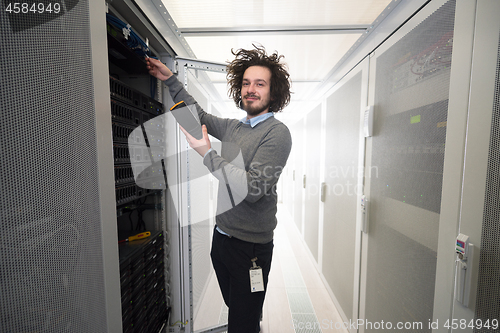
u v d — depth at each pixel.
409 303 0.94
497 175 0.61
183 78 1.25
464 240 0.66
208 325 1.42
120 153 0.89
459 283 0.68
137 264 1.02
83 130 0.51
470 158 0.67
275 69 1.04
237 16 1.12
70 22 0.48
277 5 1.05
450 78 0.73
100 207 0.55
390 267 1.07
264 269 0.97
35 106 0.43
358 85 1.42
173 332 1.37
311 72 1.89
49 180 0.45
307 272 2.26
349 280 1.51
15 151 0.41
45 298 0.45
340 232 1.69
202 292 1.45
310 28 1.23
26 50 0.42
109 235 0.57
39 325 0.44
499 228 0.60
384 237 1.13
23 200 0.42
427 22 0.84
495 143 0.61
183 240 1.33
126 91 0.92
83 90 0.51
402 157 0.99
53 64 0.45
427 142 0.84
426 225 0.85
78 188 0.50
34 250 0.43
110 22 0.78
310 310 1.69
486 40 0.62
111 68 1.16
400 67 1.01
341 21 1.17
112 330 0.58
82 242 0.51
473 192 0.66
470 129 0.67
